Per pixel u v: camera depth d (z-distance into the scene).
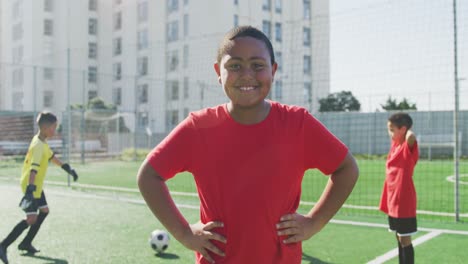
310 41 19.97
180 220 1.82
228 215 1.84
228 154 1.84
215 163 1.85
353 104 24.84
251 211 1.82
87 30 45.88
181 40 38.28
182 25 38.53
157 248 5.33
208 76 33.53
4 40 49.81
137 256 5.25
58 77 45.06
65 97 44.72
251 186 1.83
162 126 37.84
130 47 43.41
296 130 1.89
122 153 24.78
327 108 25.05
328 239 6.04
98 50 46.19
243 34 1.85
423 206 9.22
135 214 8.09
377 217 7.80
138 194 10.90
